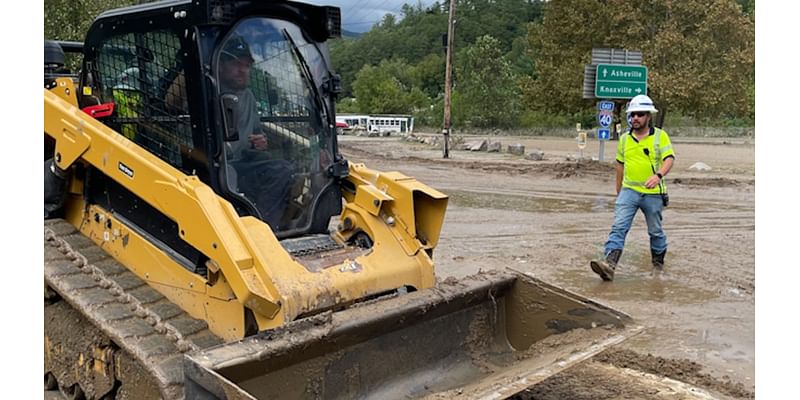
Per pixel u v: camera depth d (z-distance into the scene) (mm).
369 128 49719
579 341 4102
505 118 54156
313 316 3652
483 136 44281
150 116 4398
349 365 3748
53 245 4637
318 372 3605
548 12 35625
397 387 3949
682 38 29328
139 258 4371
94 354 4195
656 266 7957
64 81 4848
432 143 31656
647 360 5168
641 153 7531
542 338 4375
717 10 28891
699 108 30031
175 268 4137
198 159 4121
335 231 4848
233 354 3205
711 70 29328
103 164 4348
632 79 18281
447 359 4211
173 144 4289
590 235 9859
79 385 4363
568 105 35062
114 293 4211
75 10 15797
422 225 4770
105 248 4629
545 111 38281
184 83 4141
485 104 54312
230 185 4176
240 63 4215
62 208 4918
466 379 4137
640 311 6402
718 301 6719
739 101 29719
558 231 10148
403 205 4652
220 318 3908
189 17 4035
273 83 4395
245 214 4215
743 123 47438
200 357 3145
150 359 3609
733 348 5488
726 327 5969
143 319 3984
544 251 8836
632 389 4633
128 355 3918
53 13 15367
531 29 38062
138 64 4434
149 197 4082
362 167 5012
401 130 50750
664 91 29047
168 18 4156
